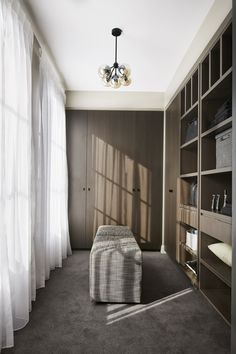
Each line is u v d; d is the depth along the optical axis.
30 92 2.26
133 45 2.96
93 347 1.72
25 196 2.13
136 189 4.29
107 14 2.43
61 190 3.83
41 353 1.66
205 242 2.52
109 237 2.93
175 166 3.50
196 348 1.73
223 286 2.49
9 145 1.90
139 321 2.06
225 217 1.96
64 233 3.86
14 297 1.93
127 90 4.33
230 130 2.01
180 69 3.38
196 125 2.89
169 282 2.89
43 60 2.86
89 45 2.96
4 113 1.77
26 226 2.12
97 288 2.35
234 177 1.40
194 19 2.51
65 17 2.46
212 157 2.52
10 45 1.91
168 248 3.89
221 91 2.29
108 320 2.07
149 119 4.33
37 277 2.66
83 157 4.31
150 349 1.71
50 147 3.13
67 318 2.10
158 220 4.28
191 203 3.14
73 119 4.32
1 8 1.76
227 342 1.80
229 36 2.09
